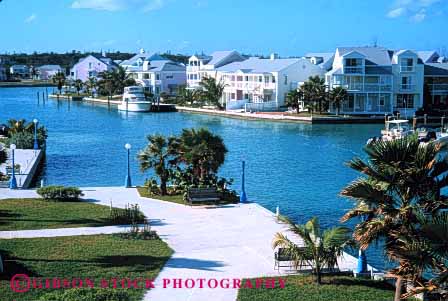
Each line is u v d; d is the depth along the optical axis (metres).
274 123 104.94
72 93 178.12
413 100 115.25
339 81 111.88
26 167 53.31
